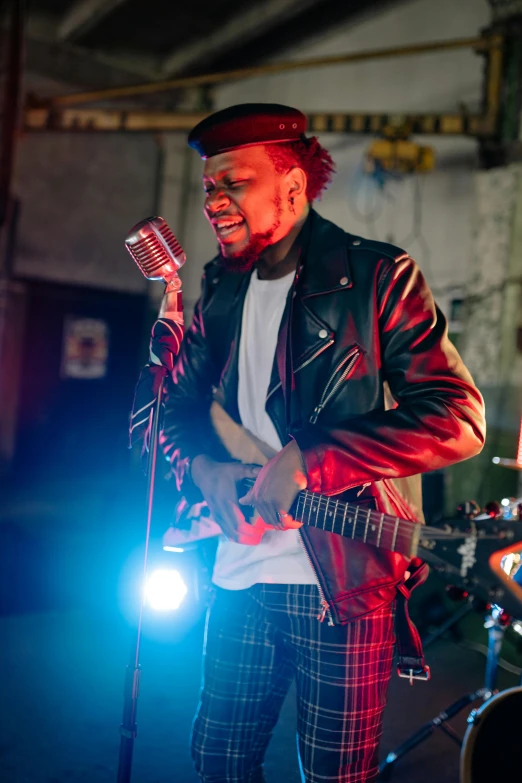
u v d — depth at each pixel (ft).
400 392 4.27
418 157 16.21
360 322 4.38
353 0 20.61
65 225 27.37
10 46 22.34
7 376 27.02
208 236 26.81
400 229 18.90
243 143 4.55
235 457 4.88
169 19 24.99
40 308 27.63
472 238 15.33
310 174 4.83
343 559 4.18
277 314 4.84
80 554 17.24
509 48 15.05
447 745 8.50
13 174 22.79
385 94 19.88
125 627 11.93
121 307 29.40
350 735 4.18
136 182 28.40
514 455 13.85
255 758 4.80
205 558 5.29
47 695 9.25
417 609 12.50
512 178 14.66
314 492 4.19
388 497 4.38
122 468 29.17
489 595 3.53
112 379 29.60
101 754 7.86
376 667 4.25
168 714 8.89
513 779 3.76
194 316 5.41
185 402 5.32
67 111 22.44
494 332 14.75
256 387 4.88
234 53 25.54
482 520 3.69
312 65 18.79
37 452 28.19
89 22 25.27
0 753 7.77
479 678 10.75
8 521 21.40
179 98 27.61
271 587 4.52
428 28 18.79
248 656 4.67
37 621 12.12
